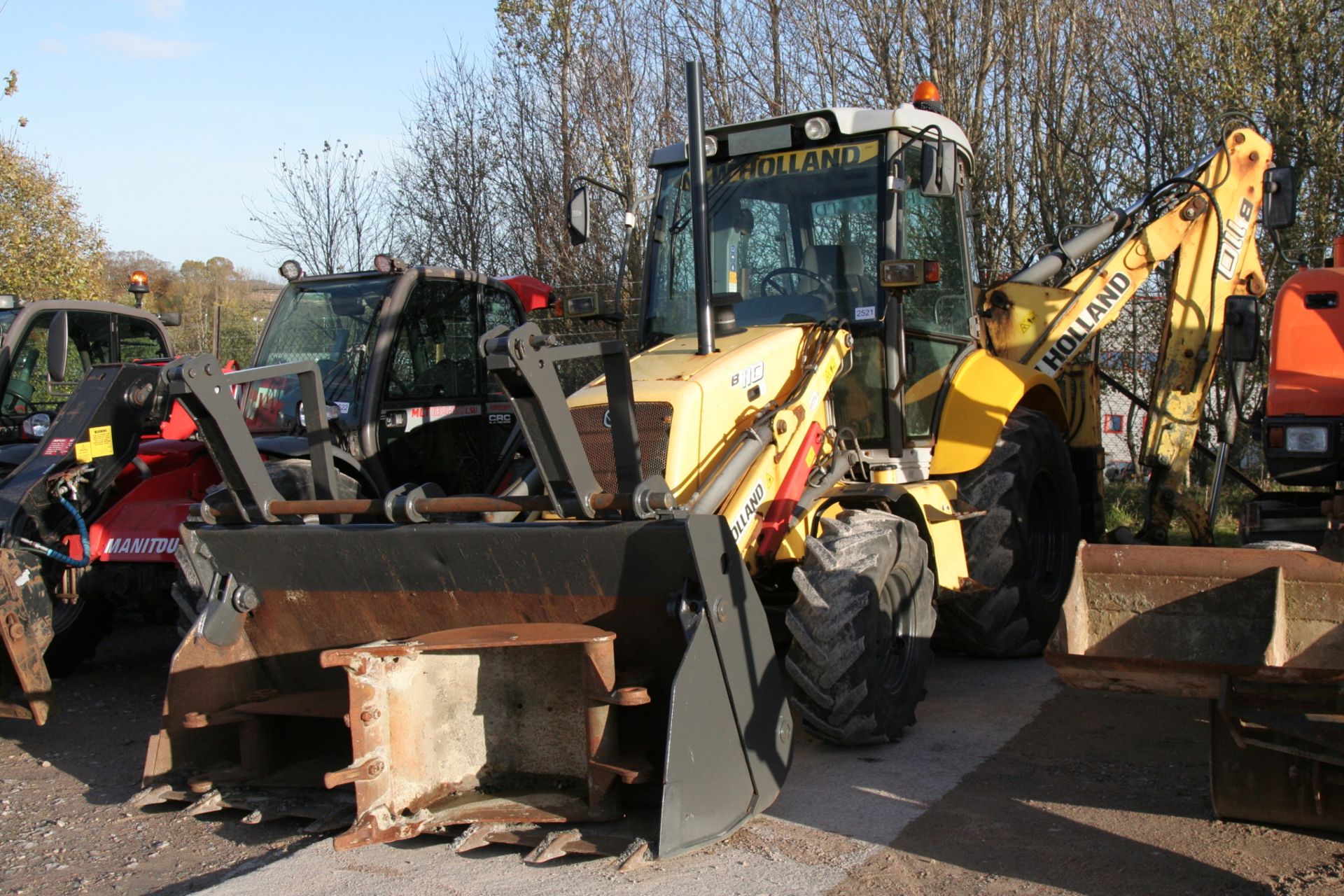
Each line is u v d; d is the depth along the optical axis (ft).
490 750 13.29
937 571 17.30
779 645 20.08
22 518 18.84
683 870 11.62
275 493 14.37
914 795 13.80
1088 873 11.42
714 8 48.75
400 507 13.01
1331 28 36.22
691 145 15.90
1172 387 22.48
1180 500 22.18
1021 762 15.02
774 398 16.24
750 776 12.16
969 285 20.04
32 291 57.21
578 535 12.14
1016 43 44.91
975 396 19.07
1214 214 22.33
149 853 12.92
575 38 49.62
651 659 12.73
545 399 11.73
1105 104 43.45
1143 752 15.33
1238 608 11.82
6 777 16.11
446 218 51.31
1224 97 36.83
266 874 11.75
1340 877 11.11
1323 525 16.25
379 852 12.30
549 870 11.63
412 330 22.80
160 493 20.27
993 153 45.11
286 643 14.67
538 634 12.08
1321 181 36.27
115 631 27.53
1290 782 11.55
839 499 16.57
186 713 14.07
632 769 11.80
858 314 17.71
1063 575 22.21
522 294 26.48
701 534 11.66
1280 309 16.10
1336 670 9.95
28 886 12.10
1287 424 15.66
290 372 14.98
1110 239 24.20
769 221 18.49
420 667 12.48
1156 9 42.96
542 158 50.37
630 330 40.83
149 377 20.13
